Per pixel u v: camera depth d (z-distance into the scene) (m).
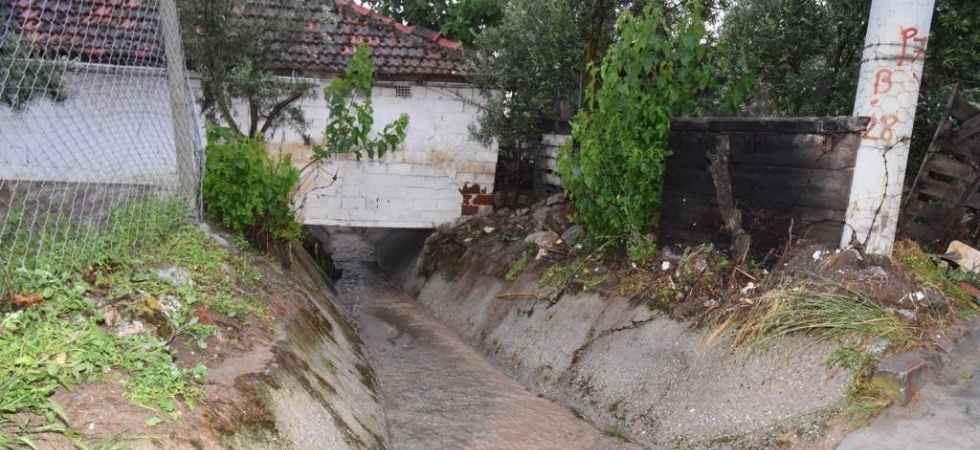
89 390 3.60
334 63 10.88
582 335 7.33
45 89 5.40
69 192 6.50
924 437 4.37
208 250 6.62
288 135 11.02
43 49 5.64
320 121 11.06
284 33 9.82
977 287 6.10
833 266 5.83
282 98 10.62
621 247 7.99
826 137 6.00
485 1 14.38
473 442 6.05
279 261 8.29
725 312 6.10
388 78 11.21
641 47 7.34
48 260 4.73
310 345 6.31
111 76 7.17
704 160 7.12
